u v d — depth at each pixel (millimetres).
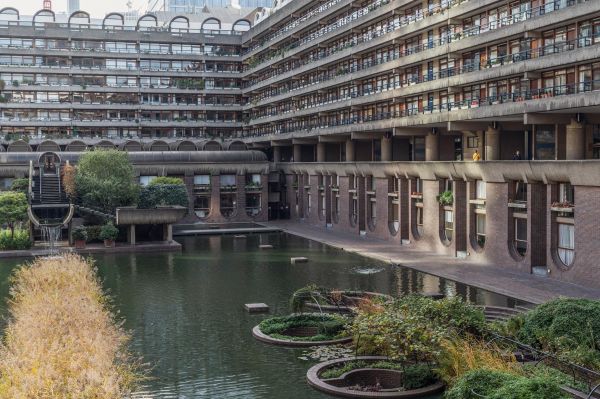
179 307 42062
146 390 27766
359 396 26609
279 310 41094
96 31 113188
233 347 33594
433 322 29453
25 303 33562
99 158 73812
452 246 59625
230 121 119500
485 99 56812
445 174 59906
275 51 105438
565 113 48969
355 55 79625
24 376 20953
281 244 72000
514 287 45000
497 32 53031
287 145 107625
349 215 80625
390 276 51219
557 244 47812
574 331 28453
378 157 87750
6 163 83188
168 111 117250
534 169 48031
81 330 27188
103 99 113688
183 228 86000
